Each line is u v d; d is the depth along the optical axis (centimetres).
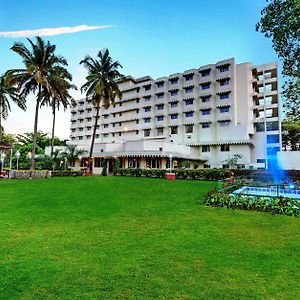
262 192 1546
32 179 2836
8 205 1200
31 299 386
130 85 6594
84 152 4253
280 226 827
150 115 6028
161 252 584
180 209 1105
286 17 1084
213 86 5216
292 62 1224
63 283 436
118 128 6706
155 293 403
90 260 536
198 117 5359
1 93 4112
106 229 786
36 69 3116
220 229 788
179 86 5656
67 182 2419
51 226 824
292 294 403
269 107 4919
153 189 1855
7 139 6425
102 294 400
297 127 5397
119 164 4128
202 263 522
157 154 3925
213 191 1383
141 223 862
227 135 4844
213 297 392
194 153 5206
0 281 443
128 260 536
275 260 543
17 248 612
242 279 452
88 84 3941
